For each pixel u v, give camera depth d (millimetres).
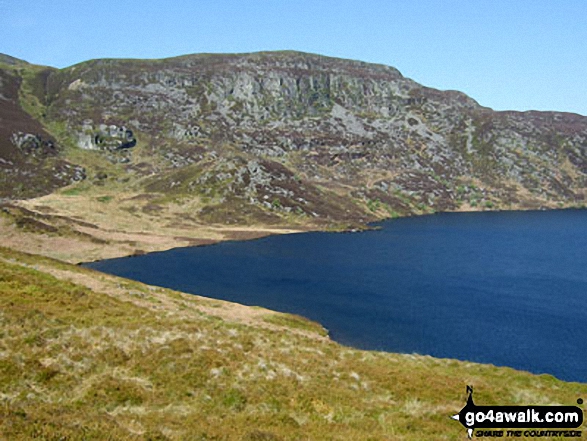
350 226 166625
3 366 24578
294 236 148250
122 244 118938
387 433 21781
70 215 144000
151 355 28984
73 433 16484
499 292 81812
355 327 62344
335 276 93625
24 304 35375
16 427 16125
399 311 70062
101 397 23266
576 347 55719
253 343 35844
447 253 121438
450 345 55938
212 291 79938
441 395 29047
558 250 126375
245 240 138750
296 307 71375
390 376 32281
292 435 20109
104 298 44562
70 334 30500
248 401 24578
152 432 18109
